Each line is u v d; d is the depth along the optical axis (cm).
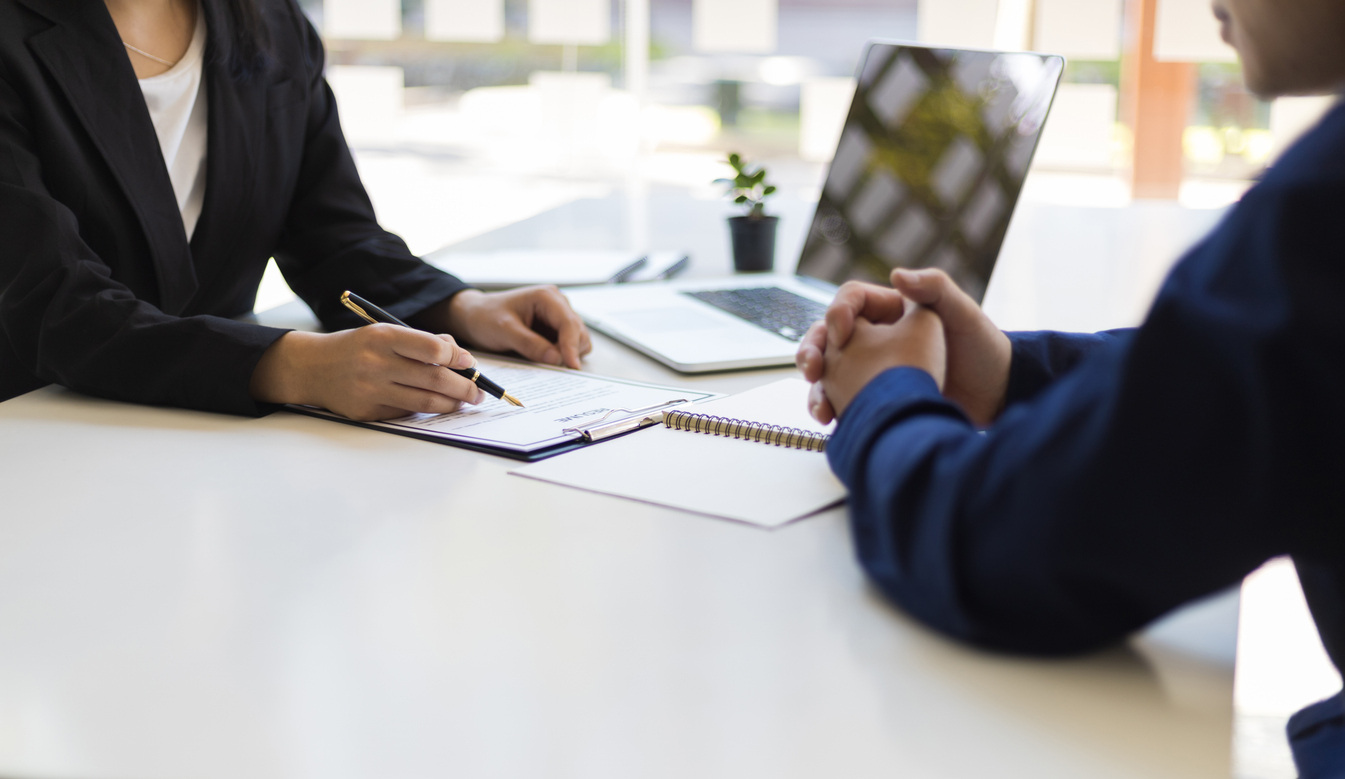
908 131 143
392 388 90
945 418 59
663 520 71
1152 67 318
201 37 129
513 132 378
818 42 426
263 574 63
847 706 49
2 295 102
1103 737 47
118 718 48
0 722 48
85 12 112
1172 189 300
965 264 129
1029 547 48
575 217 221
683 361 108
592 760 45
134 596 60
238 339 94
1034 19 314
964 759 45
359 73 335
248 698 50
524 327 113
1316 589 61
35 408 96
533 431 87
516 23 366
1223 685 51
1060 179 283
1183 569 46
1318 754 71
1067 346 83
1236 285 42
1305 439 42
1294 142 44
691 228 206
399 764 45
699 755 45
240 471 80
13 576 62
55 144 108
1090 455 45
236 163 128
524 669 52
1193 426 43
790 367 112
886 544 57
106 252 115
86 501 74
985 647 54
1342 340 40
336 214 137
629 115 376
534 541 67
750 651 54
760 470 79
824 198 153
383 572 63
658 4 388
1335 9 46
